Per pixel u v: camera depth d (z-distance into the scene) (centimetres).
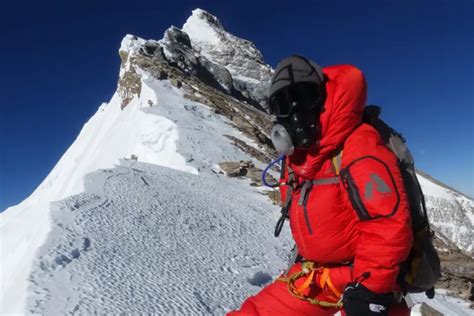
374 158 269
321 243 291
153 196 1147
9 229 880
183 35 7869
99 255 641
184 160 2291
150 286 585
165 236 857
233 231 1095
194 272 709
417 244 288
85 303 483
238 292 678
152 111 3275
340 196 284
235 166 2238
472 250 5331
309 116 275
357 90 274
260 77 12419
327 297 310
